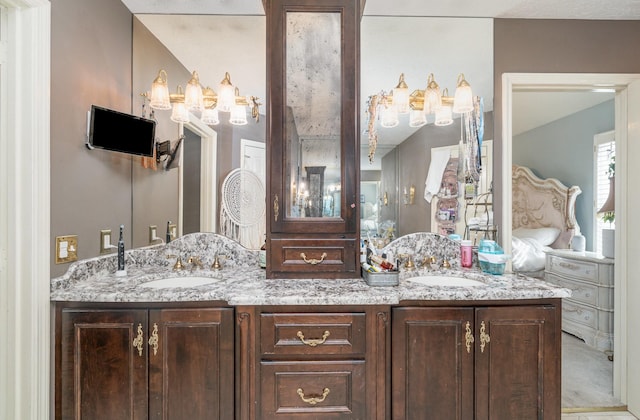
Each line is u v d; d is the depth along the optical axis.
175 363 1.26
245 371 1.26
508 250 1.79
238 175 1.86
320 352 1.26
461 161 1.82
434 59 1.82
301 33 1.52
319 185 1.51
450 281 1.68
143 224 1.82
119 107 1.71
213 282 1.51
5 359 1.23
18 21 1.22
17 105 1.21
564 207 3.28
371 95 1.82
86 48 1.47
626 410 1.86
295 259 1.51
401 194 1.84
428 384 1.30
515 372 1.32
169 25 1.82
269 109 1.48
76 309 1.27
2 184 1.22
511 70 1.81
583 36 1.82
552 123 3.63
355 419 1.26
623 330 1.92
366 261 1.61
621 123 1.91
